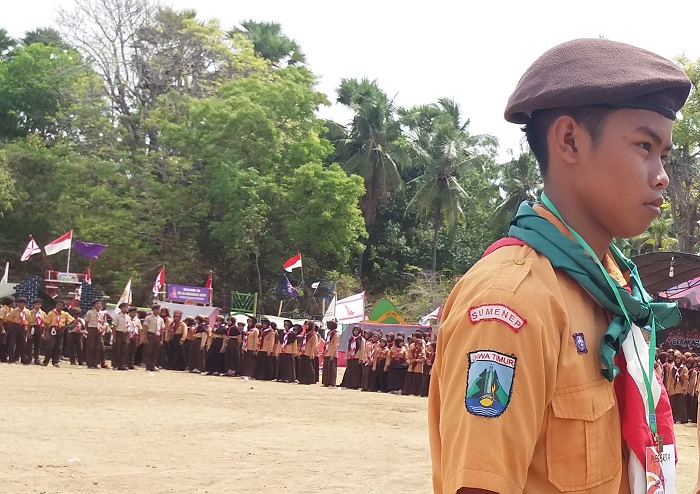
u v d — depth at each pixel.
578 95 1.63
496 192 54.62
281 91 42.06
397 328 29.77
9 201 41.44
